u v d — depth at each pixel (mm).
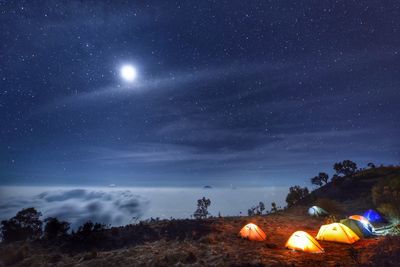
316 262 8336
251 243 11086
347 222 11766
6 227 13391
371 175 25391
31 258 9625
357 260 8078
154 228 13641
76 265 8641
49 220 13656
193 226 13797
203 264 8133
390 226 12930
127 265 8359
